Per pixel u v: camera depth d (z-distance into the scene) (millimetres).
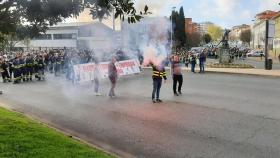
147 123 10656
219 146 8312
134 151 8125
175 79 15906
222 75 25875
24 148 6844
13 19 5109
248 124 10281
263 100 14281
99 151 7461
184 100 14492
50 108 13500
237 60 53406
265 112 11906
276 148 8094
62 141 7641
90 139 9164
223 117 11227
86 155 6711
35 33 5449
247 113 11781
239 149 8062
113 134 9586
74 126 10586
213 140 8789
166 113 12000
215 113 11852
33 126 9031
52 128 9727
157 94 14258
